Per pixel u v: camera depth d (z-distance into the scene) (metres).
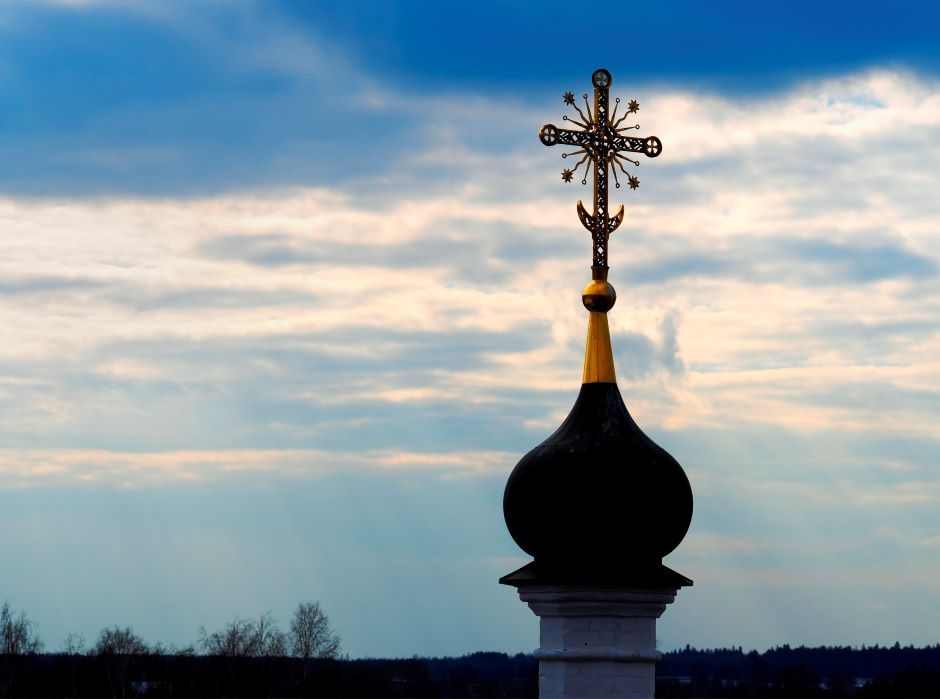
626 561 52.56
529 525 52.84
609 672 52.44
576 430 53.00
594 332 54.38
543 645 53.19
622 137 56.75
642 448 52.62
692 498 53.31
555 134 56.28
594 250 55.53
